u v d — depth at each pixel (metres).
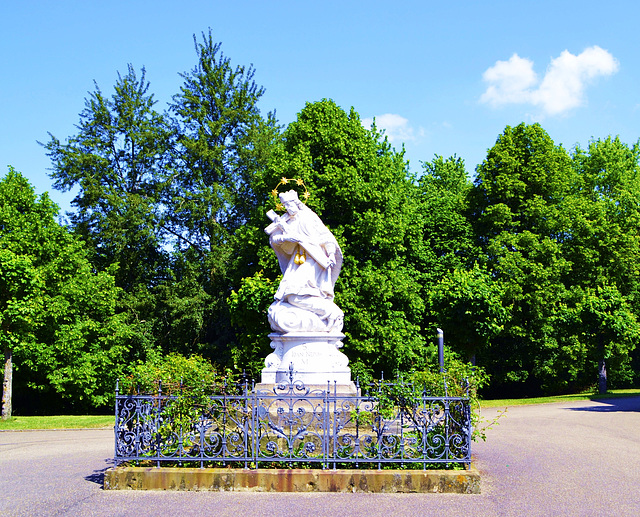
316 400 9.34
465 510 6.77
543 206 29.91
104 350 27.30
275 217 11.05
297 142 26.73
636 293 34.38
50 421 19.77
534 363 33.38
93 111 33.69
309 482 7.46
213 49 35.66
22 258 20.11
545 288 28.56
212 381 8.18
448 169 38.97
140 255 33.12
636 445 11.97
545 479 8.60
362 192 25.16
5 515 6.64
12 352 22.77
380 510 6.70
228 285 32.88
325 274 10.93
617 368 34.84
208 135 34.66
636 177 36.50
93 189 31.55
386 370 25.31
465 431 7.82
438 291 24.36
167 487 7.54
